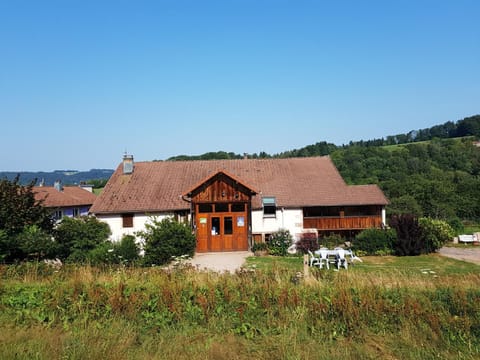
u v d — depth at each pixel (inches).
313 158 1384.1
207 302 359.6
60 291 380.5
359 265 802.8
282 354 282.0
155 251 845.8
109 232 998.4
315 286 395.9
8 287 406.3
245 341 309.6
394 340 314.2
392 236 986.1
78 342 295.0
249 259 881.5
